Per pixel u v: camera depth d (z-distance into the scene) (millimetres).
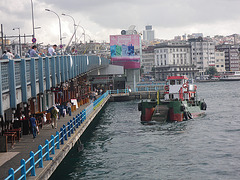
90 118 39688
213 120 48875
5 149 21172
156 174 24391
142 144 34219
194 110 52531
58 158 20219
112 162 27766
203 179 23078
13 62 20250
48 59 28656
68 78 39000
